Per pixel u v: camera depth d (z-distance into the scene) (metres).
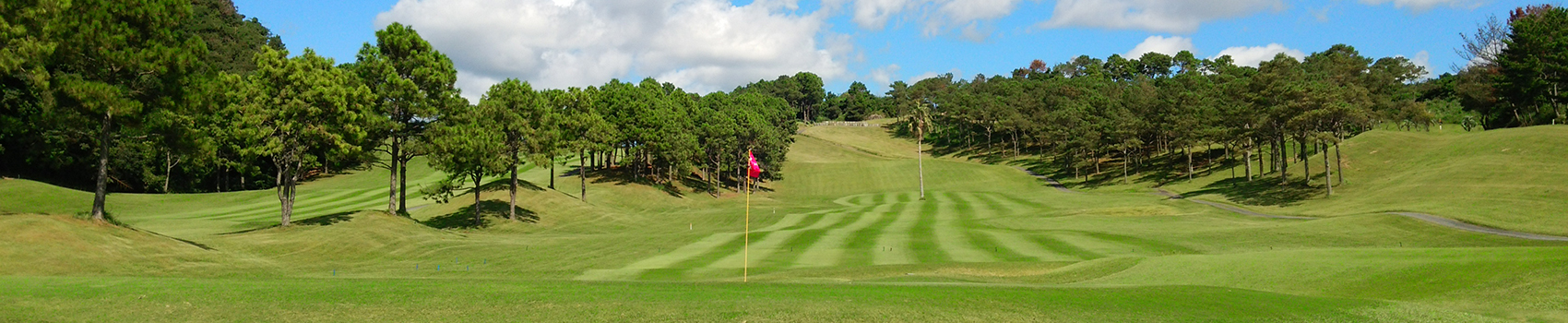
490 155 54.91
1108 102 120.88
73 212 57.28
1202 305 17.81
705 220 62.88
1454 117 125.00
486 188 68.81
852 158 150.75
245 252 34.97
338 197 76.00
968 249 35.69
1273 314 16.89
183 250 31.03
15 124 30.80
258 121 40.25
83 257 26.48
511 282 20.73
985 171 121.06
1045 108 152.62
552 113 61.47
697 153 86.94
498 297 17.41
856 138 186.50
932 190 101.94
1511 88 93.06
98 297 16.45
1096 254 33.97
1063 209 64.88
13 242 25.98
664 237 43.28
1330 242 39.53
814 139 175.12
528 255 36.41
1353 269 21.48
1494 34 109.12
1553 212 49.00
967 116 163.00
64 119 29.28
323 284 19.17
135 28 30.39
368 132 46.03
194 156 35.25
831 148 164.12
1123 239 40.00
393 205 50.16
